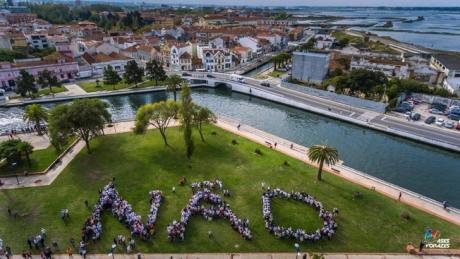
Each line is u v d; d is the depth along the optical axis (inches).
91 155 3093.0
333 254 1930.4
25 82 4854.8
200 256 1908.2
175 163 2957.7
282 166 2923.2
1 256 1905.8
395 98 4439.0
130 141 3410.4
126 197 2443.4
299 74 6008.9
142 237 2017.7
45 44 7834.6
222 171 2829.7
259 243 2010.3
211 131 3690.9
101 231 2078.0
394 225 2169.0
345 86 4857.3
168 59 7224.4
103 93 5241.1
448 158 3329.2
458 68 5457.7
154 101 5177.2
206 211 2241.6
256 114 4628.4
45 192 2514.8
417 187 2810.0
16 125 4040.4
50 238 2037.4
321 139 3757.4
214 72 6663.4
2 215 2251.5
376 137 3809.1
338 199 2449.6
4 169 2817.4
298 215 2267.5
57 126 2844.5
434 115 4195.4
